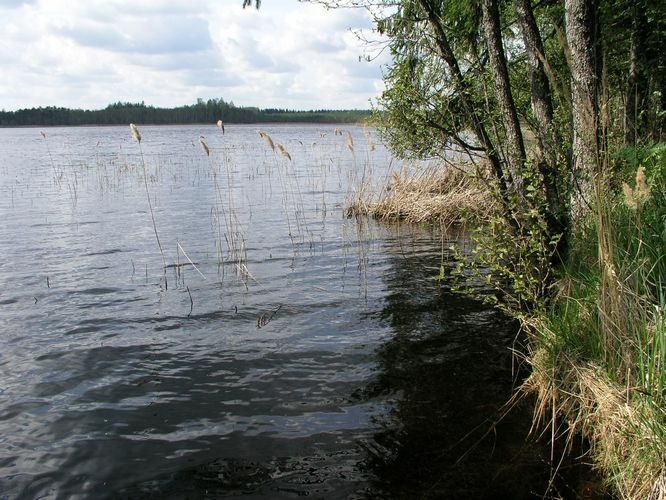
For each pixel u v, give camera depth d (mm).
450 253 9594
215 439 4031
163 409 4457
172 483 3545
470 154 6551
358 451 3879
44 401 4578
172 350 5605
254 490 3477
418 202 12969
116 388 4805
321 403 4535
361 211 13539
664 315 3428
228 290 7578
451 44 7766
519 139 5984
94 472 3656
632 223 4594
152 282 7938
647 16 8891
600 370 3889
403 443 3963
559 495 3377
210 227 12070
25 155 34688
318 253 9711
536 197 5539
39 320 6406
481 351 5430
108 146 43344
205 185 19734
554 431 4023
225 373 5090
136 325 6273
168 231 11625
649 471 3111
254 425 4215
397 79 6621
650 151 5570
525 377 4855
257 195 17219
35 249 9930
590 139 4363
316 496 3420
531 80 5984
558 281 5090
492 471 3625
